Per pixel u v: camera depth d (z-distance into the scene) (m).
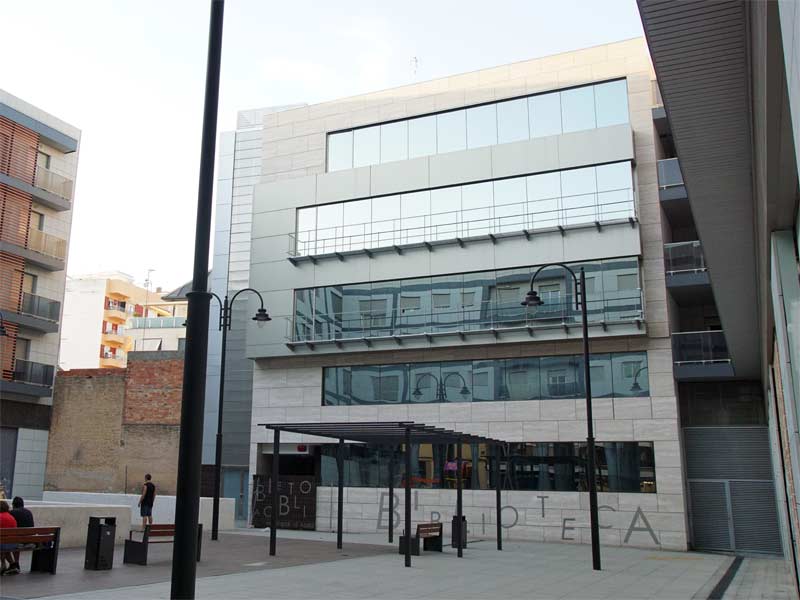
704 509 26.95
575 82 29.48
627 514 25.91
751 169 9.87
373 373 31.39
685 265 26.84
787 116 7.06
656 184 27.62
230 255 37.38
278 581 13.66
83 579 12.88
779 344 11.60
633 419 26.48
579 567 18.02
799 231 8.70
